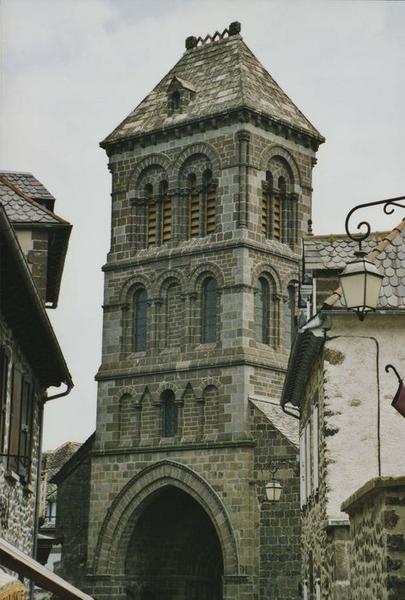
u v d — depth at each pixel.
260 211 65.06
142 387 65.56
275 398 63.31
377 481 16.09
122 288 67.75
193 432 63.06
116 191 69.25
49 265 36.97
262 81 67.75
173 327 65.75
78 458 67.62
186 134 66.75
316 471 32.28
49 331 28.92
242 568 59.56
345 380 28.23
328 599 28.80
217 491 61.28
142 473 64.12
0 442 26.16
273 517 59.28
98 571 64.62
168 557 66.50
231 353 62.53
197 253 65.00
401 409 21.11
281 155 66.69
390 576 15.74
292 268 66.06
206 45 70.50
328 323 28.38
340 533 27.50
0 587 13.32
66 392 35.72
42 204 39.06
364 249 35.03
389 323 28.44
